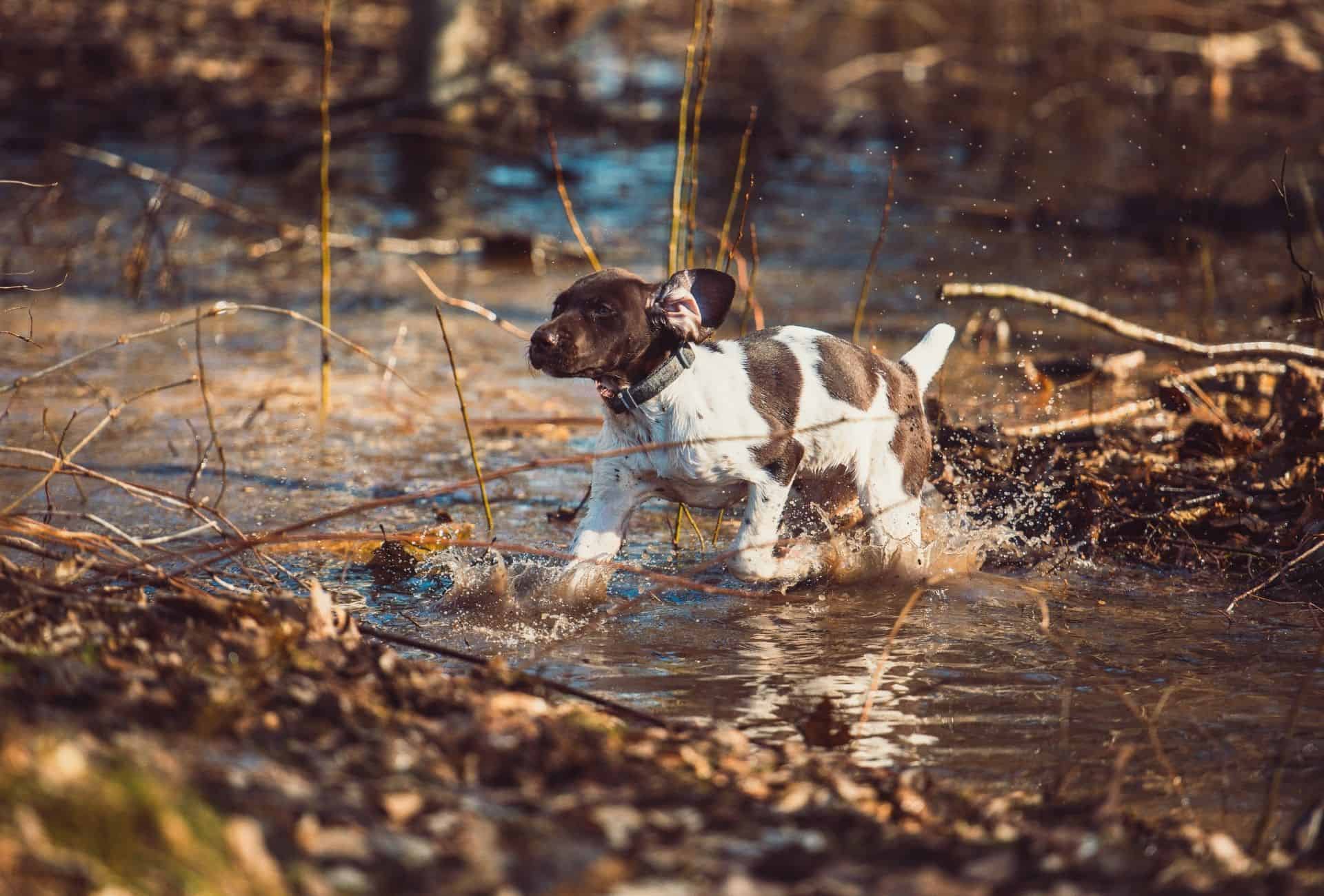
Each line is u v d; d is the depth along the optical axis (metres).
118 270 14.66
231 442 9.57
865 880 3.67
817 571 7.32
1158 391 9.71
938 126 24.41
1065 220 18.02
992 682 5.93
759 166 21.73
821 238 17.27
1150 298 14.16
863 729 5.39
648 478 6.95
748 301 8.88
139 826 3.33
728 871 3.66
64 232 16.20
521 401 10.90
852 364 7.27
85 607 5.02
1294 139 21.02
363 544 7.59
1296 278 14.70
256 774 3.79
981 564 7.62
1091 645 6.41
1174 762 5.12
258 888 3.24
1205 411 9.41
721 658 6.18
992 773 4.99
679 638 6.45
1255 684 5.92
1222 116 22.84
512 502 8.56
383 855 3.51
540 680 5.22
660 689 5.77
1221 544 7.82
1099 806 4.61
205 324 12.98
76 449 6.84
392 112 22.72
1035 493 8.34
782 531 7.77
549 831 3.79
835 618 6.80
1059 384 11.16
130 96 23.75
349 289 14.70
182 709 4.25
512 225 17.64
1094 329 13.09
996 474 8.61
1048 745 5.27
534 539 7.85
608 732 4.78
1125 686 5.90
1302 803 4.78
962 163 21.69
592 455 6.03
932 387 10.94
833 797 4.41
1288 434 8.59
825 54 32.12
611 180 20.77
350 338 12.73
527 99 24.02
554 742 4.43
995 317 12.65
